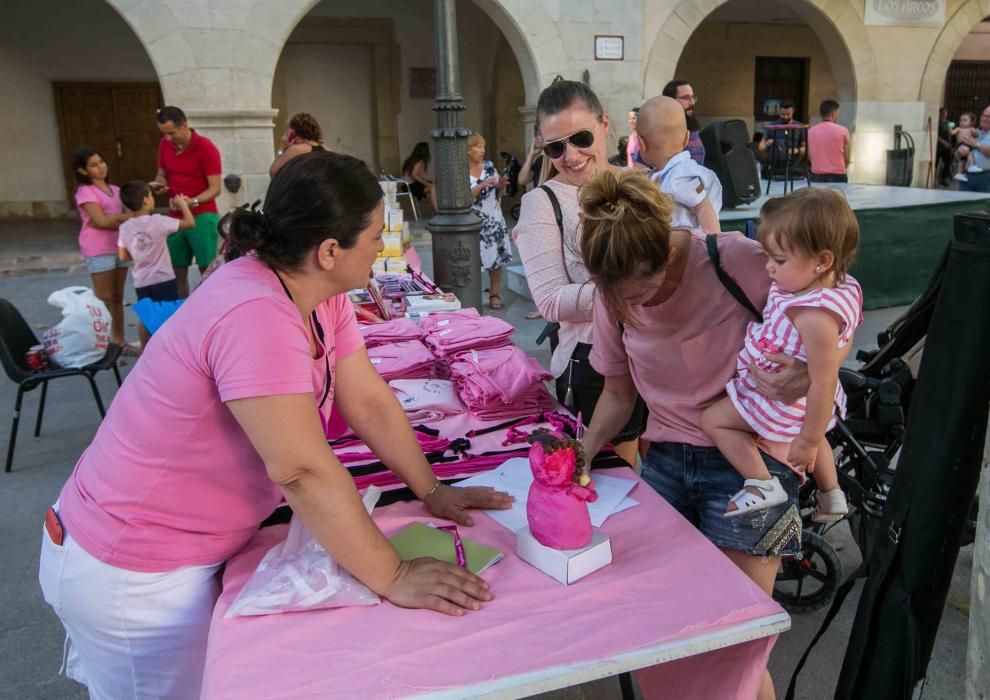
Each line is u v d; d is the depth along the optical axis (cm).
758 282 174
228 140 934
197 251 645
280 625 138
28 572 312
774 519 179
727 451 178
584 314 220
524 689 123
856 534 274
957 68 1861
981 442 159
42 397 448
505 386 228
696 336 178
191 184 634
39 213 1397
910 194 822
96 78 1385
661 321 177
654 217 154
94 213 573
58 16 1339
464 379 236
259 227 138
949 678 245
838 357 161
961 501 164
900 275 716
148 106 1421
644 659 129
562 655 129
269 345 133
